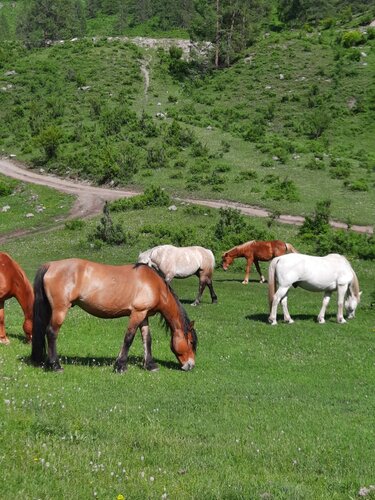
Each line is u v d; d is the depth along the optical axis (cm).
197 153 7531
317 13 14700
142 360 1592
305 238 4656
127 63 12744
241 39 12925
